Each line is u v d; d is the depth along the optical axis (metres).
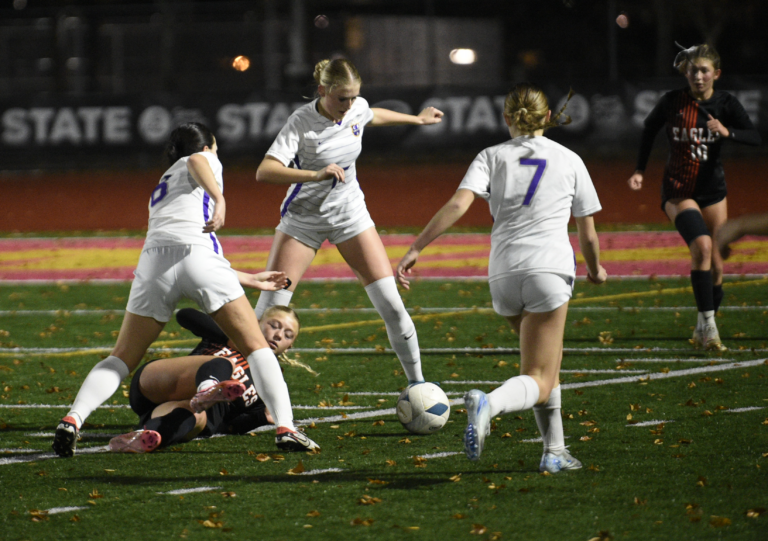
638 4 123.12
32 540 13.81
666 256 48.91
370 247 21.23
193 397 18.17
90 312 37.88
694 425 19.55
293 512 14.79
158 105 90.50
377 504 15.05
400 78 109.19
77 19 107.94
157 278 17.94
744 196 70.44
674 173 28.44
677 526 13.75
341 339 31.27
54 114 91.81
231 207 76.38
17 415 22.19
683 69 27.98
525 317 15.83
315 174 19.17
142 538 13.81
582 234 16.38
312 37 108.69
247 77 110.44
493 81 111.19
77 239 62.72
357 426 20.66
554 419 16.45
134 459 18.19
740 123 27.75
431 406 19.14
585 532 13.62
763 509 14.17
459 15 118.25
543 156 16.06
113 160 91.44
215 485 16.33
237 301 18.00
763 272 42.88
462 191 15.91
